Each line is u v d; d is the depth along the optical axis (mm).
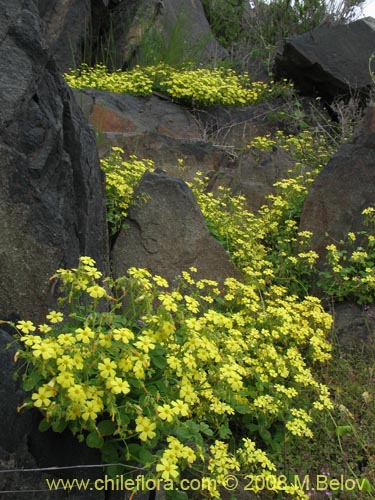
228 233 5094
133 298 2635
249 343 3436
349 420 3363
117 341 2404
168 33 9391
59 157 3283
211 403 2945
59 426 2359
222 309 4273
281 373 3330
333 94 8219
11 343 2338
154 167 6270
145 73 7984
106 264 3914
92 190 3725
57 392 2271
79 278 2574
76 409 2242
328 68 8031
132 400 2438
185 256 4531
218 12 11461
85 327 2346
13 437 2369
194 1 10695
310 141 7273
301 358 3568
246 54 9984
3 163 2861
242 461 2867
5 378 2410
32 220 2938
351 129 7250
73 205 3379
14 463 2350
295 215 5512
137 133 6352
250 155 6363
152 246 4500
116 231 4594
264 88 8258
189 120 7531
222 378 2600
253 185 6043
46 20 8062
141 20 9070
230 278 4172
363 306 4508
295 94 8273
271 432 3387
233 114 7801
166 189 4637
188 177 6340
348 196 5070
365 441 3295
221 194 5871
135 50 8844
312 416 3408
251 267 4781
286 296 4484
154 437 2416
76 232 3387
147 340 2428
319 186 5207
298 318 3904
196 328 2627
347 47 8133
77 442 2488
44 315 2895
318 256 4898
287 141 6996
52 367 2324
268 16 10992
